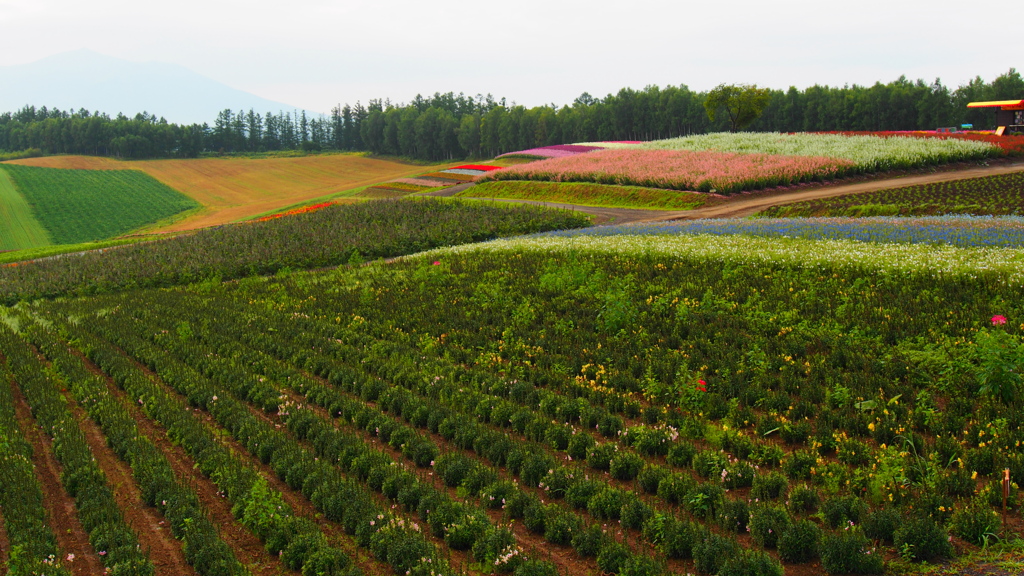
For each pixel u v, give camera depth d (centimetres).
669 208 5438
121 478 1313
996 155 6056
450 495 1149
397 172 13512
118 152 16962
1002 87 11738
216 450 1341
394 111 17412
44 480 1326
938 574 809
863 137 7281
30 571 937
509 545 939
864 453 1092
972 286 1852
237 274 4012
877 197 4647
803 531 876
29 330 2723
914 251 2331
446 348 1945
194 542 1002
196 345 2220
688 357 1595
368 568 951
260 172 13950
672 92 12988
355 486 1155
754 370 1485
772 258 2422
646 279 2409
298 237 4803
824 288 2020
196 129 17712
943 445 1071
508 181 7269
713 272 2386
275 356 2084
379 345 2003
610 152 7931
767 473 1085
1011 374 1175
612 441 1291
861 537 849
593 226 4647
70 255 5206
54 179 12200
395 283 2966
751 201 5222
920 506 912
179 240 5131
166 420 1566
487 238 4656
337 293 2919
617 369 1617
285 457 1291
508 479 1177
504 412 1416
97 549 1038
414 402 1502
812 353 1588
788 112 12119
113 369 2006
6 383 1950
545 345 1852
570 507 1062
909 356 1412
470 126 15325
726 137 8369
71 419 1595
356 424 1477
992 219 3181
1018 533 864
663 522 931
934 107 10644
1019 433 1066
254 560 1002
